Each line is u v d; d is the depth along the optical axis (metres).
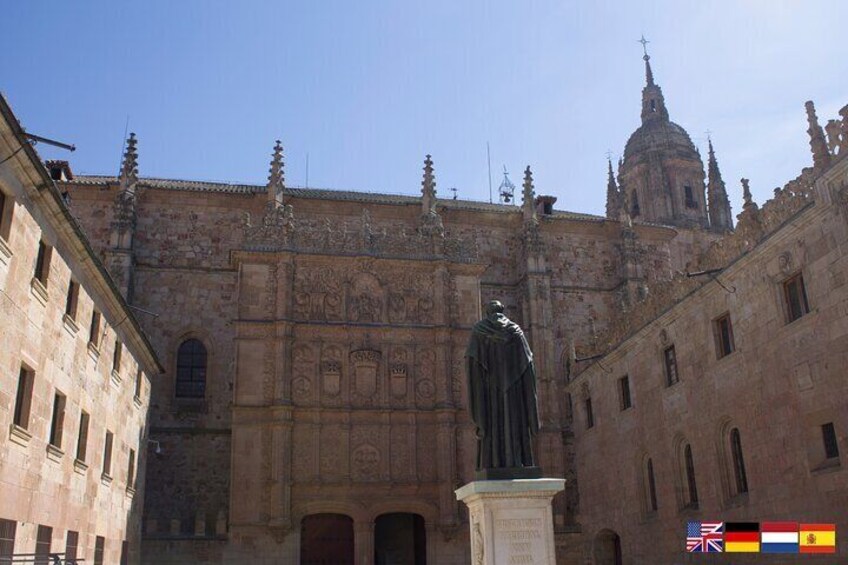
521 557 14.84
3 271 21.23
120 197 56.69
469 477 50.38
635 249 65.31
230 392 55.81
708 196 87.75
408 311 53.44
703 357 32.47
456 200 72.12
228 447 54.03
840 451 24.27
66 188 58.00
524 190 64.88
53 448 26.09
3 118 20.14
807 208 25.64
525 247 62.84
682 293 34.41
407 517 52.44
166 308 57.03
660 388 36.12
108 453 35.53
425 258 54.28
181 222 59.25
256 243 52.34
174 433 53.53
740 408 29.70
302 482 47.81
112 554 36.62
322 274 52.75
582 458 45.50
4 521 22.19
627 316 40.09
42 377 24.97
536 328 60.62
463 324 53.91
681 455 34.72
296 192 63.34
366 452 49.47
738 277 30.03
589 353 44.97
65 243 26.73
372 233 54.59
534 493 15.14
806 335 26.05
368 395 50.69
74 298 28.59
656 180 84.06
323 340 51.31
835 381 24.61
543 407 58.91
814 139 25.69
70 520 28.66
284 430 48.16
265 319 50.62
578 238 66.94
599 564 42.78
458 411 51.50
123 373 37.78
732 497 30.59
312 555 48.84
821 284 25.33
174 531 46.53
